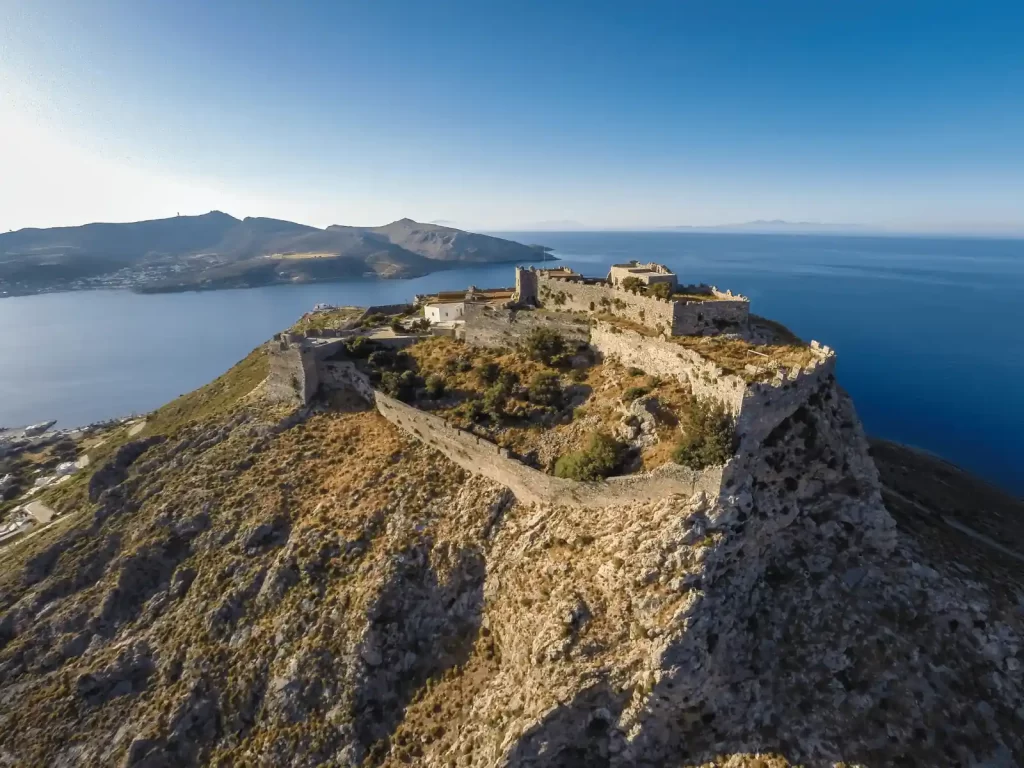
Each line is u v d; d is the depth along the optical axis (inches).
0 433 6289.4
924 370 6520.7
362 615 2063.2
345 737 1882.4
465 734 1743.4
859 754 1489.9
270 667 2066.9
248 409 3287.4
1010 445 4724.4
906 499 2731.3
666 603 1596.9
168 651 2194.9
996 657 1667.1
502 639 1907.0
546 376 2640.3
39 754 1975.9
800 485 1855.3
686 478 1760.6
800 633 1711.4
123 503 2874.0
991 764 1477.6
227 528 2559.1
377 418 2977.4
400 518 2356.1
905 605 1755.7
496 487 2333.9
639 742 1566.2
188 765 1920.5
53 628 2359.7
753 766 1503.4
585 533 1931.6
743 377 1836.9
